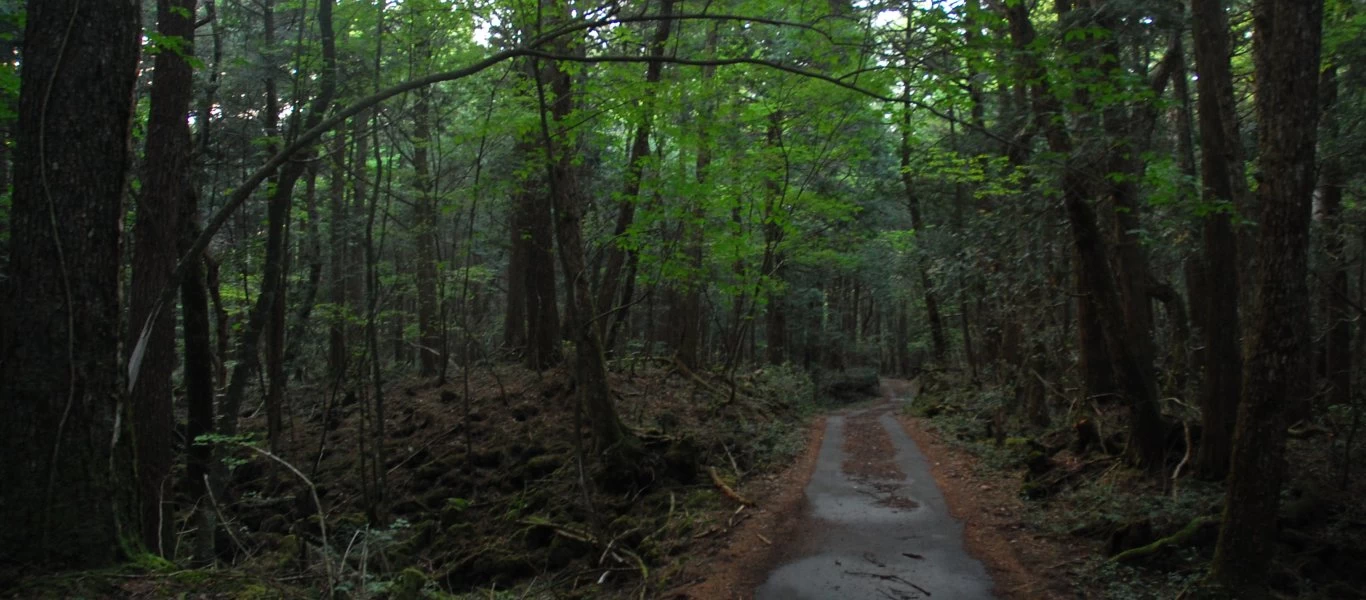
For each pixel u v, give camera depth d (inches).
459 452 617.3
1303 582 287.9
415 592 301.6
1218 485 367.2
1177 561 304.8
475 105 566.9
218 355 652.7
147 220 353.1
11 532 206.4
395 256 753.0
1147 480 402.9
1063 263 566.9
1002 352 691.4
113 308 224.8
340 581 237.3
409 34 491.5
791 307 1179.9
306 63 434.3
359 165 625.9
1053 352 629.0
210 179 541.6
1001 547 353.7
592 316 525.3
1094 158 359.9
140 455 343.9
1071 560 330.0
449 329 819.4
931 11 292.5
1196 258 534.3
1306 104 241.3
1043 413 619.5
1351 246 459.5
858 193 819.4
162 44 293.9
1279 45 244.5
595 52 504.7
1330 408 448.1
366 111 516.4
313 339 695.1
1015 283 579.5
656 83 477.7
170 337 357.4
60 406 212.4
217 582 225.5
